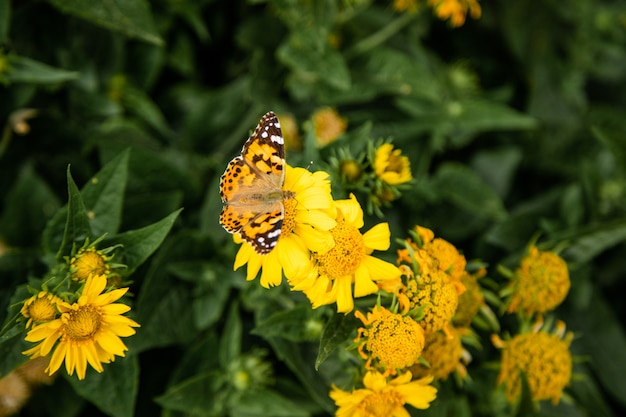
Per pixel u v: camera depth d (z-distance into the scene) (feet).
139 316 2.07
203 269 2.15
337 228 1.89
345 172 1.99
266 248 1.82
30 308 1.85
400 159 1.99
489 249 2.35
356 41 2.42
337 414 1.93
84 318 1.84
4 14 2.10
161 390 2.25
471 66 2.64
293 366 2.00
